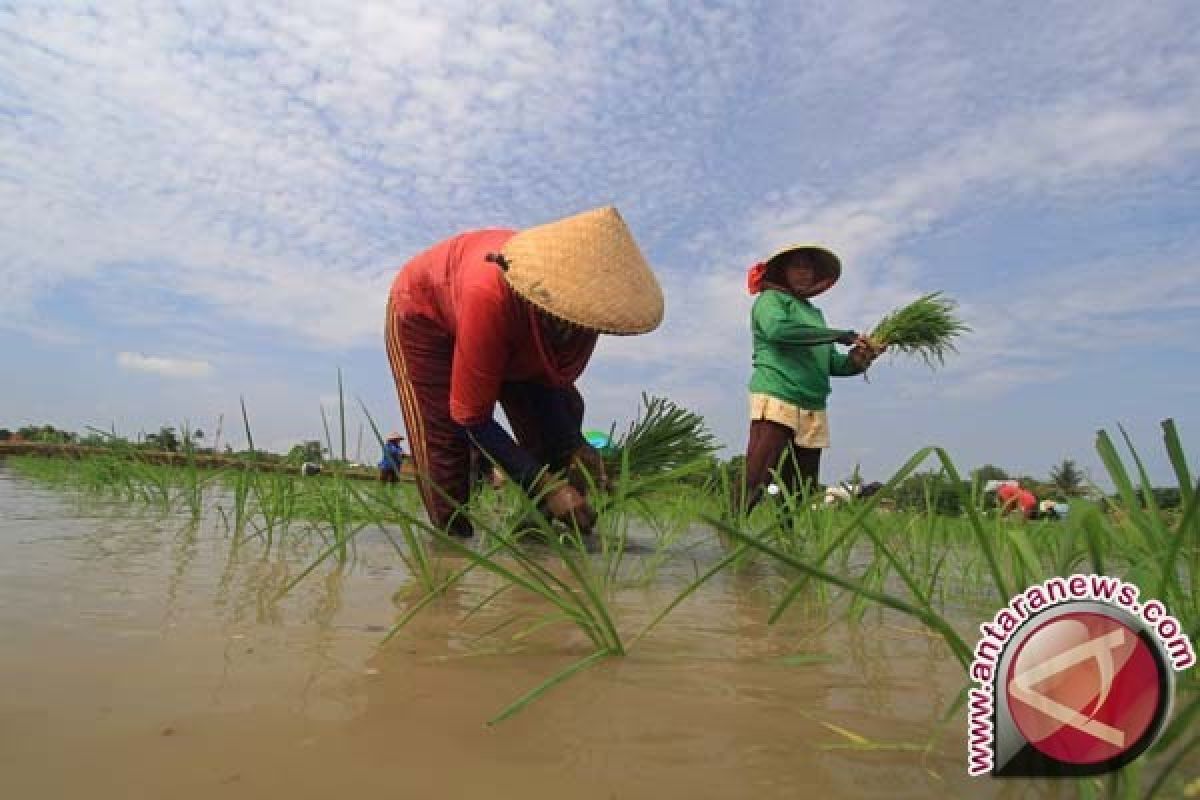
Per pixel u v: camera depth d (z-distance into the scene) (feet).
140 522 11.35
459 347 9.83
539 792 2.81
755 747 3.32
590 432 17.42
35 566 6.86
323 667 4.20
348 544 9.79
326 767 2.93
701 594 7.49
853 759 3.22
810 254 16.66
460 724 3.45
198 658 4.24
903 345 16.97
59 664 3.99
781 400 15.49
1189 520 3.34
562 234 9.00
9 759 2.86
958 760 3.24
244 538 9.74
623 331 8.65
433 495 11.41
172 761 2.92
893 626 6.14
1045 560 8.13
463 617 5.72
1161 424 3.46
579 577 4.98
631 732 3.45
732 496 14.26
